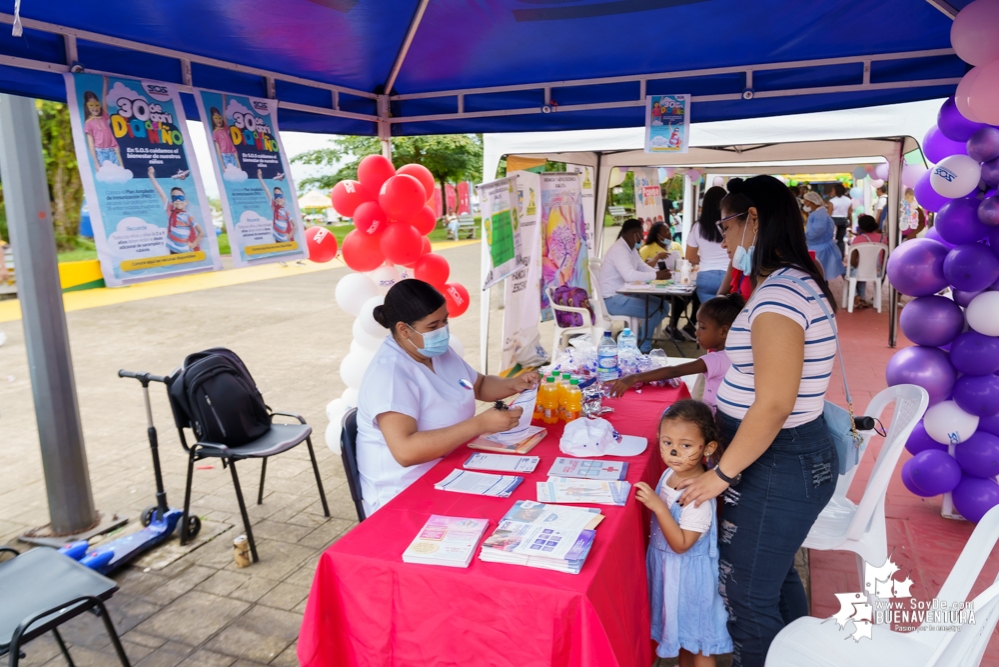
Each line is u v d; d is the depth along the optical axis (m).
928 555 3.71
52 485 4.07
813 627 2.23
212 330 10.88
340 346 9.49
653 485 2.75
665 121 4.29
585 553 1.92
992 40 2.85
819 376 2.18
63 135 20.36
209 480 4.95
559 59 4.19
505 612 1.85
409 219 4.62
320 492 4.29
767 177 2.25
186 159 3.00
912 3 3.36
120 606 3.42
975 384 3.75
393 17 3.67
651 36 3.84
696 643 2.47
